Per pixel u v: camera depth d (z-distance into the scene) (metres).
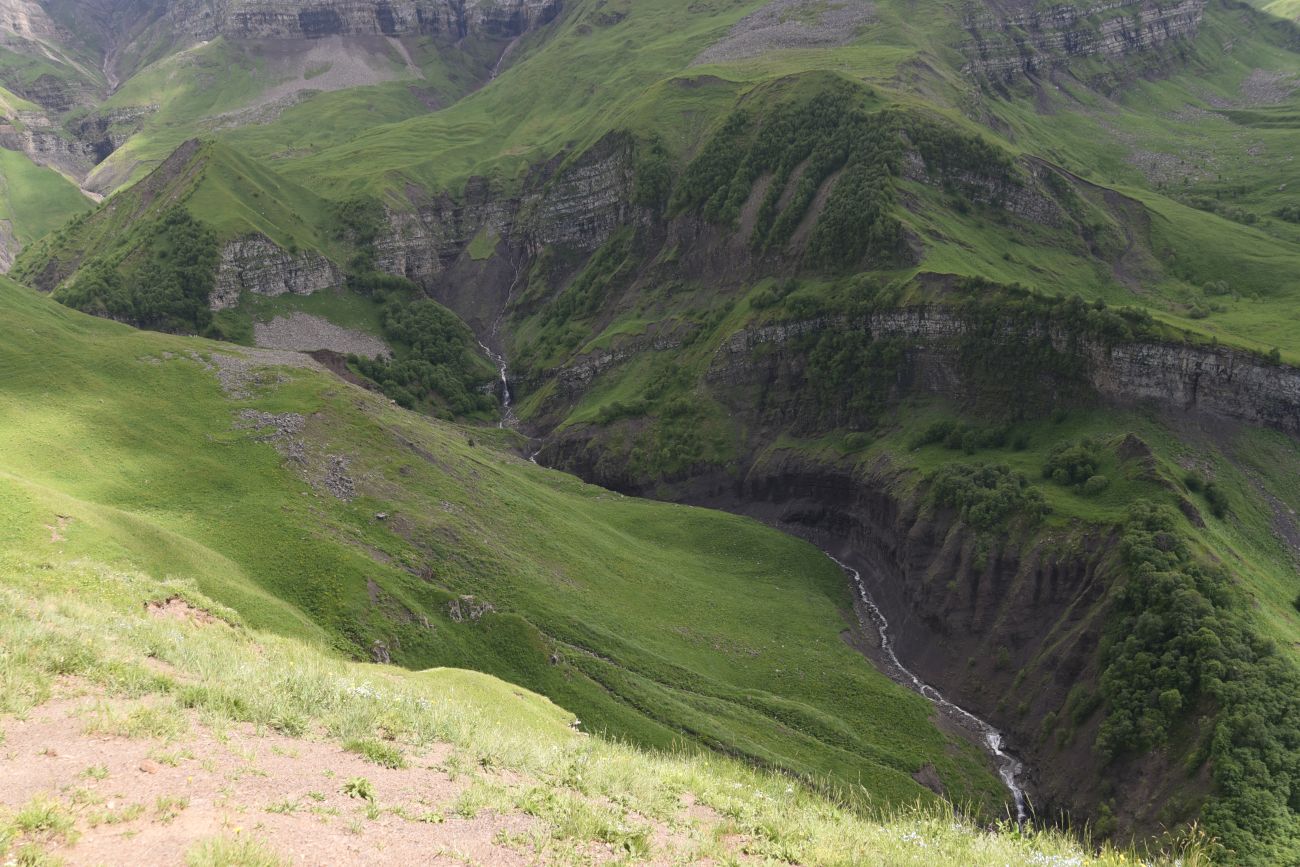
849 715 98.56
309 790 21.03
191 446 100.19
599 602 107.19
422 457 116.50
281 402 113.31
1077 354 129.12
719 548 140.75
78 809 17.81
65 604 31.88
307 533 89.44
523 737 31.38
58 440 92.25
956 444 134.88
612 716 82.50
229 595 71.12
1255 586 93.81
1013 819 86.31
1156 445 119.00
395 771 23.72
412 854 18.80
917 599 119.38
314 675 30.00
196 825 18.16
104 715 22.56
